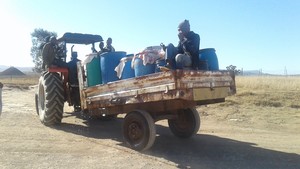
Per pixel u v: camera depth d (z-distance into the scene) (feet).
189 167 20.25
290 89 60.29
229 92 24.03
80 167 19.70
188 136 27.78
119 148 24.20
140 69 23.26
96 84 27.48
